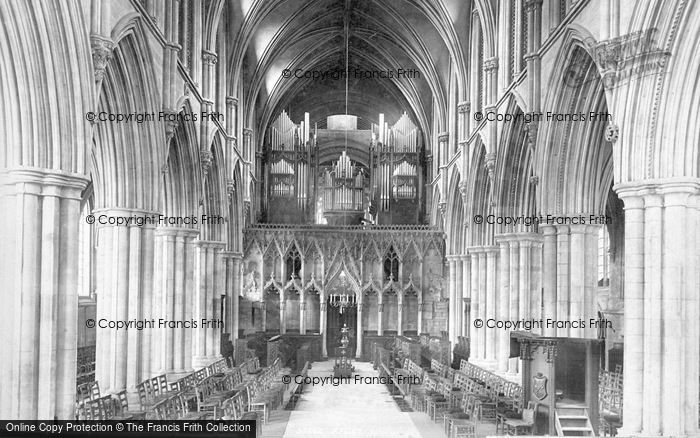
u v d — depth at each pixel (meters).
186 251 30.44
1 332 15.77
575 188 24.12
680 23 16.59
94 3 17.72
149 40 22.92
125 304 22.73
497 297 37.41
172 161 29.47
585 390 18.41
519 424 18.47
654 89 17.05
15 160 15.86
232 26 40.84
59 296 16.41
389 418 25.41
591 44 20.30
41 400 15.98
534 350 19.27
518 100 28.42
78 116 16.70
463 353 40.91
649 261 17.11
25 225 15.84
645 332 17.12
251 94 49.41
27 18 15.52
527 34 28.12
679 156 16.91
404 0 45.69
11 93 15.79
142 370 23.25
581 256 23.92
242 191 46.50
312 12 48.66
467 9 40.97
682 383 16.81
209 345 36.28
